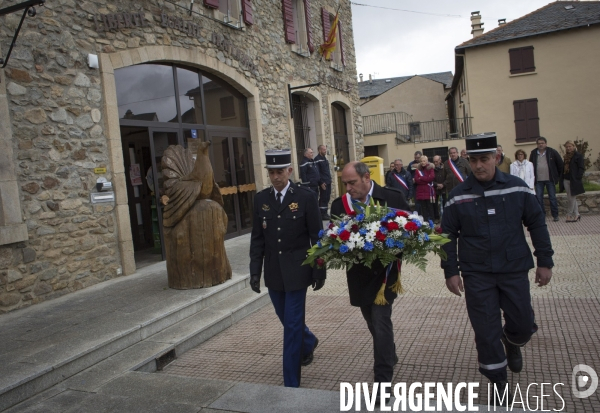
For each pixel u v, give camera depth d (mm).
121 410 3143
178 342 4340
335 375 3699
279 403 3051
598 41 20406
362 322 4840
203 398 3199
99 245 6477
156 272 6852
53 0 6094
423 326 4539
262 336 4688
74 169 6215
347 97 14750
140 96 7617
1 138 5328
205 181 5680
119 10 7012
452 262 3094
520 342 3104
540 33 20578
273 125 10820
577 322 4273
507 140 21672
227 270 5852
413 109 30375
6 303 5289
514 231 2961
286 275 3561
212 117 9242
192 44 8383
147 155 9453
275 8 11078
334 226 3068
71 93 6246
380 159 13641
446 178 9938
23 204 5590
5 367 3623
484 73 21609
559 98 21000
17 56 5645
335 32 12844
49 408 3238
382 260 2887
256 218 3807
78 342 4094
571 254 6871
